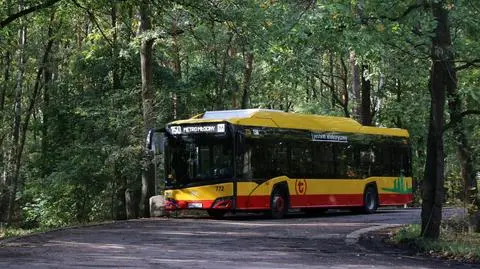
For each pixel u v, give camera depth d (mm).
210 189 21875
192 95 31828
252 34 17516
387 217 24578
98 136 28672
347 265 11586
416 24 13633
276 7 14352
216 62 32875
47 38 31750
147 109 25797
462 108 15805
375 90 41000
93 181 29422
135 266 11031
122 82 30172
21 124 36406
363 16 13445
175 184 22516
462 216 18672
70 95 31391
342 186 25859
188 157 22391
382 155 28062
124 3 18703
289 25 13805
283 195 23438
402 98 37500
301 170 24172
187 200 22234
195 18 18594
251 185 22141
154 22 19766
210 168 22016
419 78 19047
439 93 14500
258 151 22562
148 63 25922
